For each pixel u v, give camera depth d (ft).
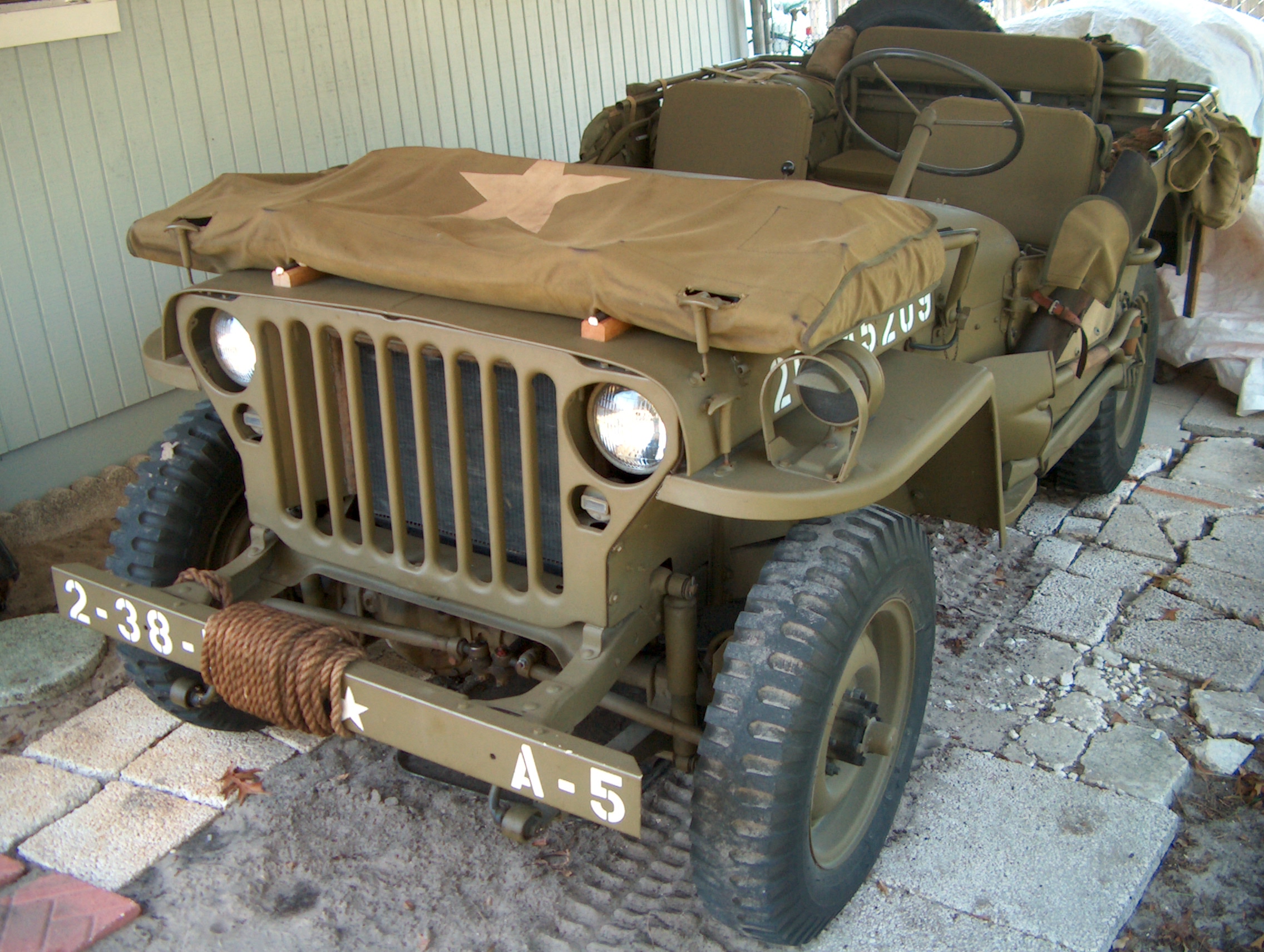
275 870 9.15
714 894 7.48
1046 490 16.14
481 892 8.93
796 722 7.07
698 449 6.80
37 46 13.62
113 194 14.76
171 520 9.43
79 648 12.12
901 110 16.01
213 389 8.71
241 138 16.10
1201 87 15.03
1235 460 17.02
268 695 7.60
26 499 14.67
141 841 9.45
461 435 7.67
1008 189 13.24
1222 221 14.74
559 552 8.11
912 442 7.36
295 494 8.98
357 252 7.89
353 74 17.56
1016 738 10.76
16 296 14.03
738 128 14.79
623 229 8.03
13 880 9.01
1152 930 8.64
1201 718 11.02
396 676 7.31
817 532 7.80
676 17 25.43
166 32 14.89
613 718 10.90
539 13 21.11
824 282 6.77
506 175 9.51
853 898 8.84
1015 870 9.07
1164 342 19.39
